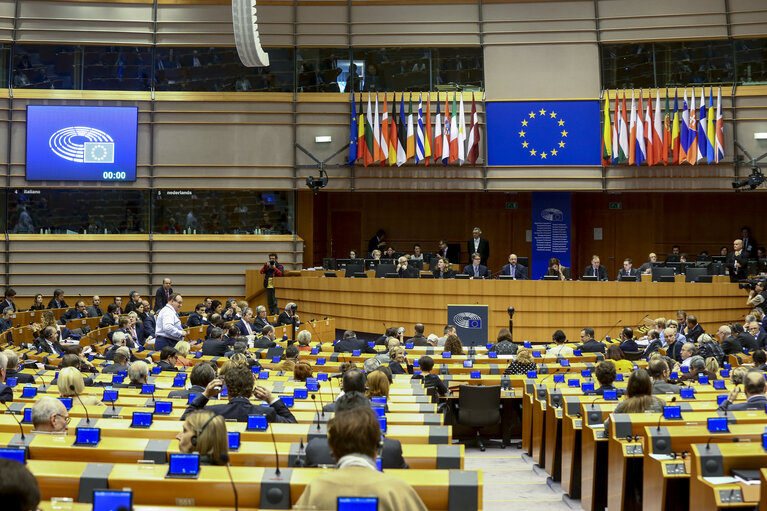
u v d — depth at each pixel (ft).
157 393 28.99
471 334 58.65
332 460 17.02
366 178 77.15
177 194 77.66
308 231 79.71
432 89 77.71
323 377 37.06
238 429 20.92
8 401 26.89
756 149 74.38
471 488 14.85
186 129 77.56
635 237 87.71
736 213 86.84
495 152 76.69
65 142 76.43
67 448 17.88
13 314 62.39
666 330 46.16
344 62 78.07
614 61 76.79
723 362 44.73
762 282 60.08
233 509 15.02
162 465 15.94
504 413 38.09
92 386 30.42
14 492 9.07
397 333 52.60
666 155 72.95
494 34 77.41
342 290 69.10
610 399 27.89
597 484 24.36
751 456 18.20
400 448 16.78
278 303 75.15
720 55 75.61
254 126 77.77
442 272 65.98
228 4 78.28
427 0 77.82
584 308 62.64
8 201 76.64
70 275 77.05
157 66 77.87
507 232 88.43
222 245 77.82
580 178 75.97
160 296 66.54
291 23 77.77
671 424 22.21
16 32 76.48
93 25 77.25
